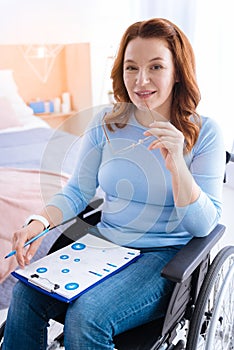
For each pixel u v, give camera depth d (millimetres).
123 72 1240
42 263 1173
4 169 2229
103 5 3303
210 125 1240
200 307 1109
